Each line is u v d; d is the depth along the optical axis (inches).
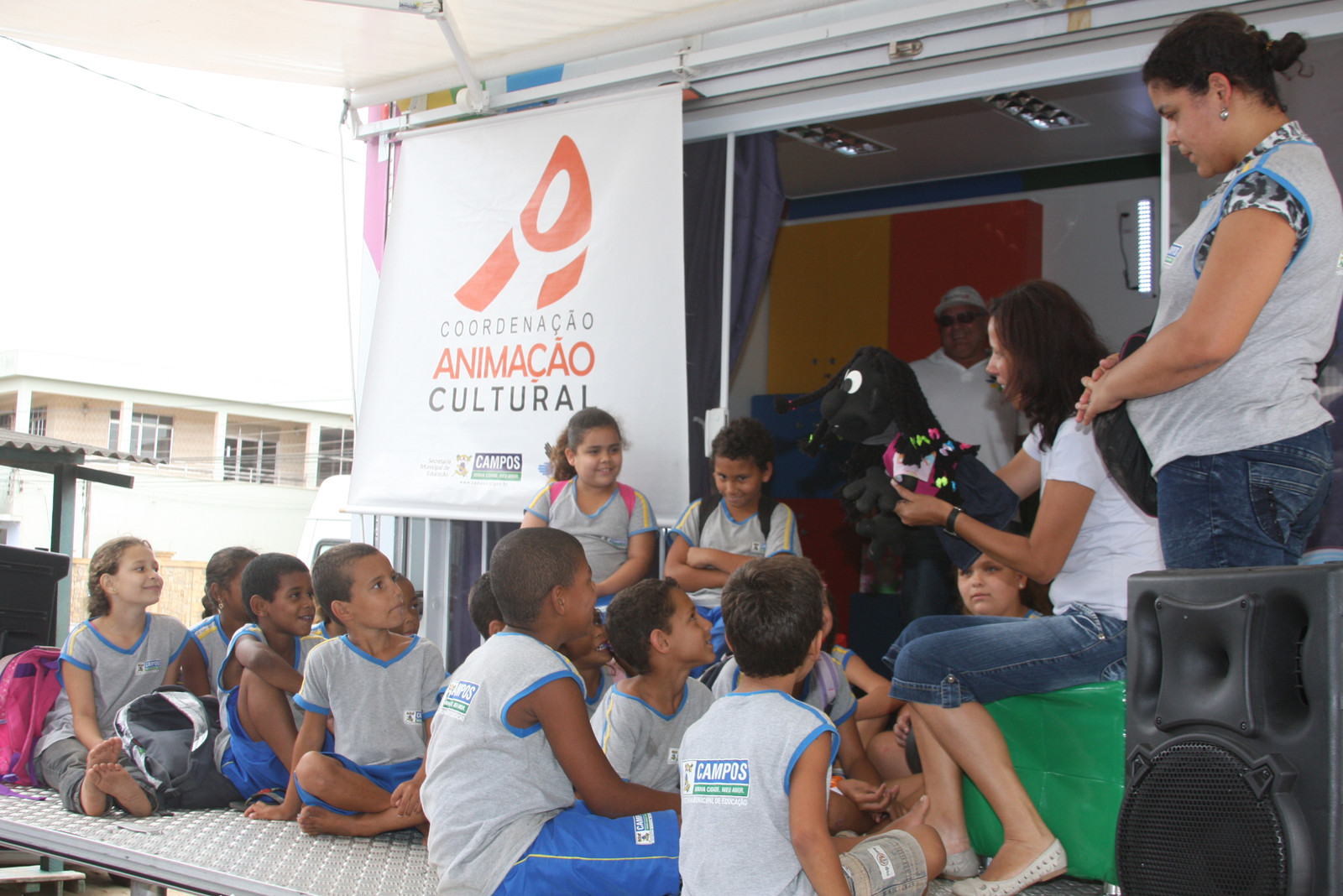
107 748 116.0
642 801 86.7
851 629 181.6
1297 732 58.0
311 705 116.5
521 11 140.7
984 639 90.4
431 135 162.9
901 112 190.1
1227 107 72.1
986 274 218.8
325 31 147.5
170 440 712.4
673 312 142.1
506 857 82.4
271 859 99.9
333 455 776.3
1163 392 72.9
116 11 144.6
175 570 501.7
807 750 71.1
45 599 161.8
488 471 153.3
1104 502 89.8
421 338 160.7
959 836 93.0
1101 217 214.4
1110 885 87.0
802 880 71.1
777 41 134.9
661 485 142.2
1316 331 70.5
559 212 150.9
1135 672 68.2
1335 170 107.2
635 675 106.3
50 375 657.6
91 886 155.3
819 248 237.9
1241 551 69.9
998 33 123.3
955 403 211.0
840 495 107.8
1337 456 99.9
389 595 116.2
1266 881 57.6
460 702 87.0
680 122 142.0
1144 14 115.4
